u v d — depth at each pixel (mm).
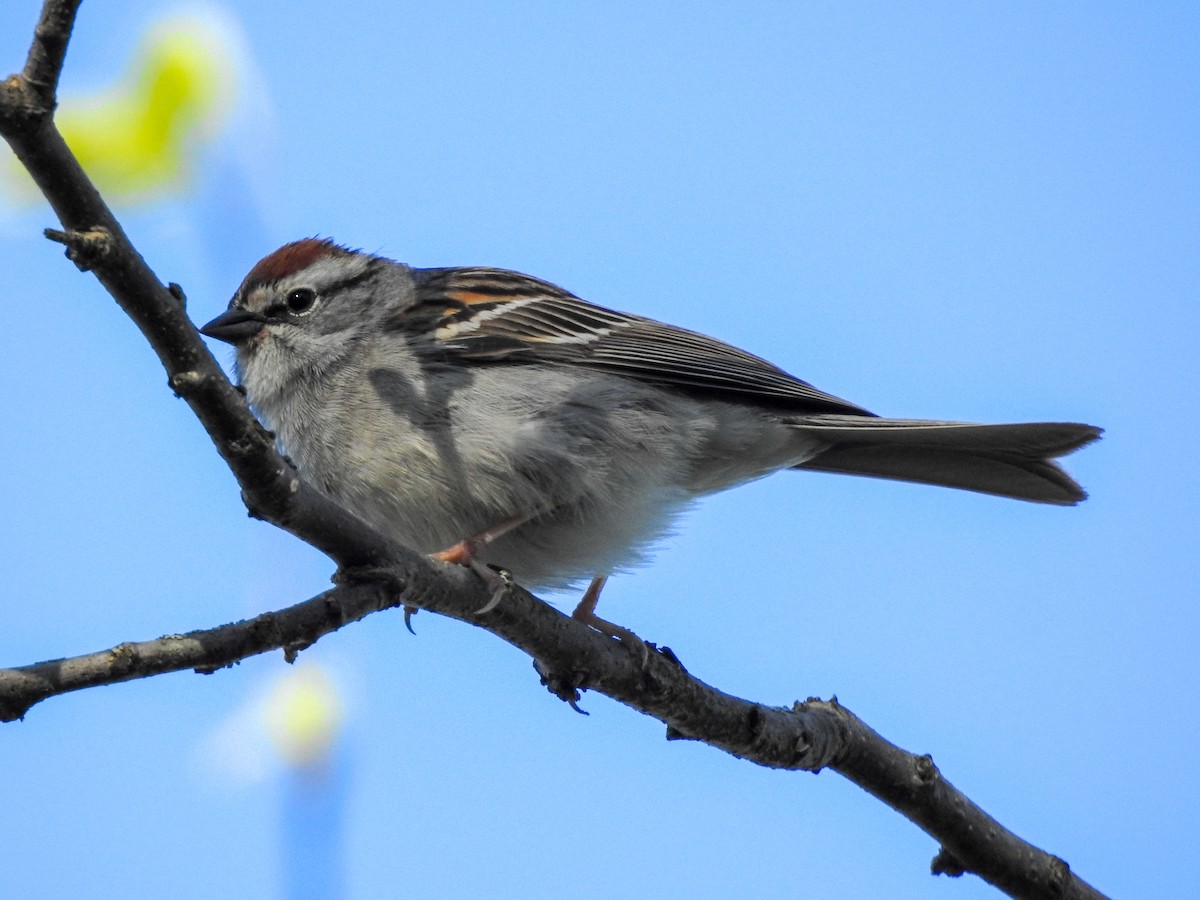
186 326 5758
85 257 5453
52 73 5195
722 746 8305
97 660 5738
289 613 6273
